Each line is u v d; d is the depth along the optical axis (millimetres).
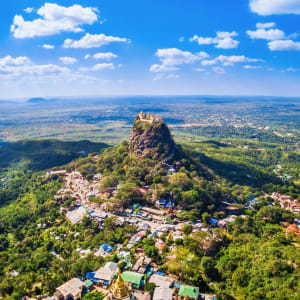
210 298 95125
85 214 182250
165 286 96750
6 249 161250
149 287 94625
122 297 75375
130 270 109625
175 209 177625
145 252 121812
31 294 105875
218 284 107000
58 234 168875
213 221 164125
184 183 197625
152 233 150500
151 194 192000
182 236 143875
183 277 105750
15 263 135375
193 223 161375
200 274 109312
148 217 170375
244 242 138875
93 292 95312
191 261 118062
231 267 114375
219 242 142250
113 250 137875
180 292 93688
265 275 106688
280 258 116562
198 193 184875
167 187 196125
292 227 158625
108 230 160125
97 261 122062
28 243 159875
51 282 107062
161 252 127812
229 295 99812
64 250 148500
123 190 192500
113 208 182375
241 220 166500
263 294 95250
